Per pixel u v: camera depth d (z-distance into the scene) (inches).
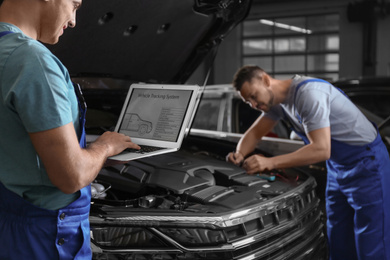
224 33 96.2
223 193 67.6
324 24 565.6
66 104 36.0
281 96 81.4
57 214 38.9
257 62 618.5
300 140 124.7
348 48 543.8
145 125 55.8
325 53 568.7
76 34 77.0
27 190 38.3
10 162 37.5
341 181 83.0
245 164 81.1
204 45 99.3
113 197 72.2
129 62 94.4
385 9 507.2
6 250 38.9
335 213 87.6
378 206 79.2
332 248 90.0
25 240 38.5
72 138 35.8
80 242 40.9
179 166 75.7
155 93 57.5
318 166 107.4
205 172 76.4
